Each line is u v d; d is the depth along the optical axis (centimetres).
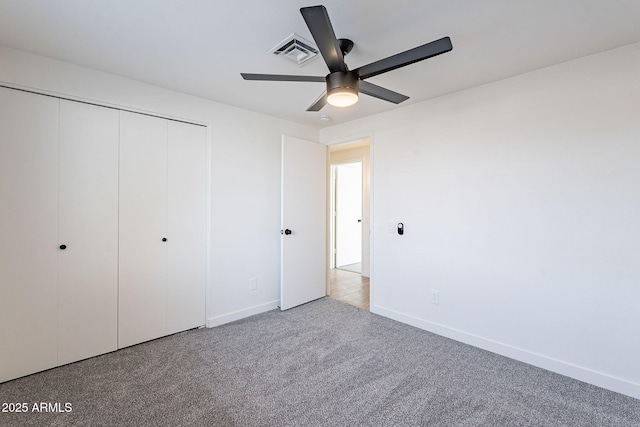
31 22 167
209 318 290
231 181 305
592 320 200
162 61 212
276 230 347
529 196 225
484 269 248
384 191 319
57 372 210
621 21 163
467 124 257
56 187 213
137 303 251
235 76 235
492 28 170
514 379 205
